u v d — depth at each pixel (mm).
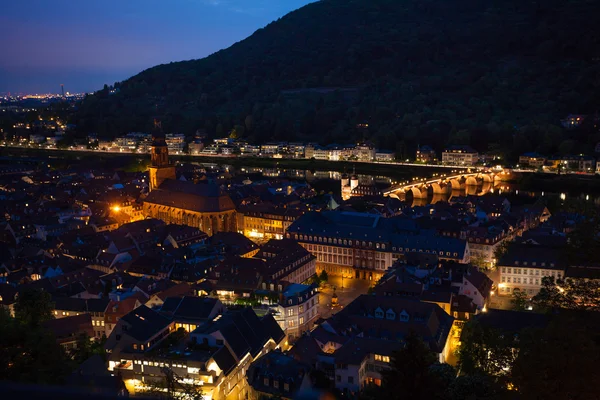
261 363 140375
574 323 74562
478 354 125312
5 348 83875
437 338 155125
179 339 152875
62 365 91125
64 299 186000
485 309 183875
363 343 142125
